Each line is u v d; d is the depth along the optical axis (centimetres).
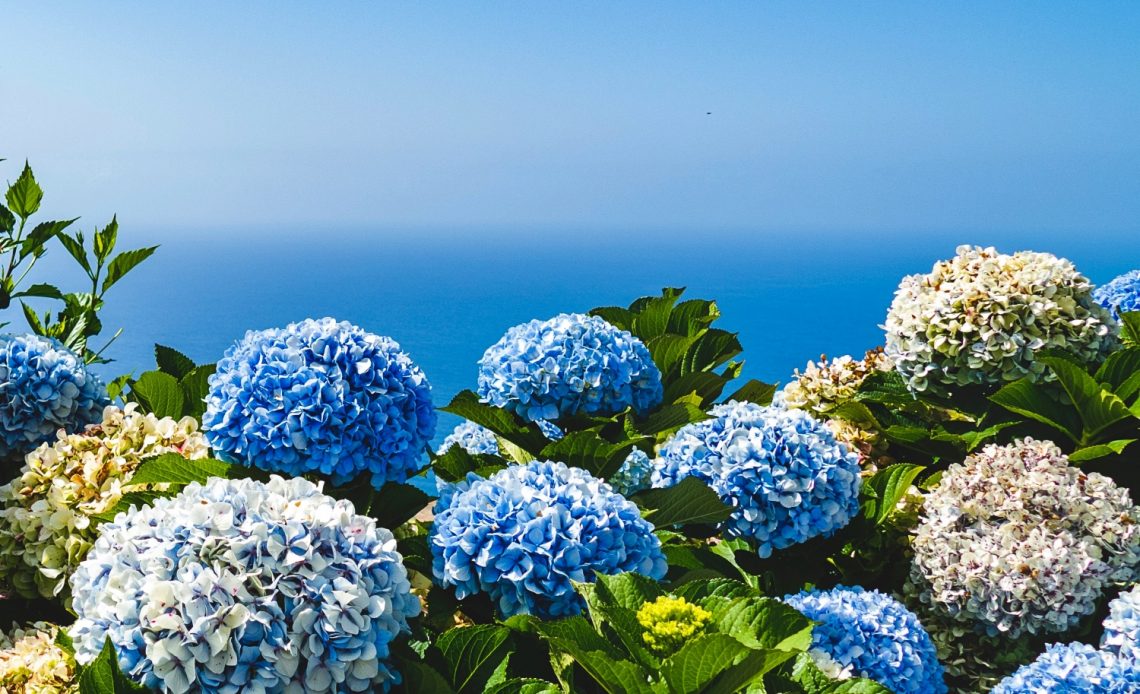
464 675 168
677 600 160
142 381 201
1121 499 197
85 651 165
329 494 184
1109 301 244
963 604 195
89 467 190
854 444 217
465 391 196
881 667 177
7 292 212
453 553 172
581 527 171
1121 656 180
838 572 204
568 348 198
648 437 197
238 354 183
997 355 212
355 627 164
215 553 165
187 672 162
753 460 191
